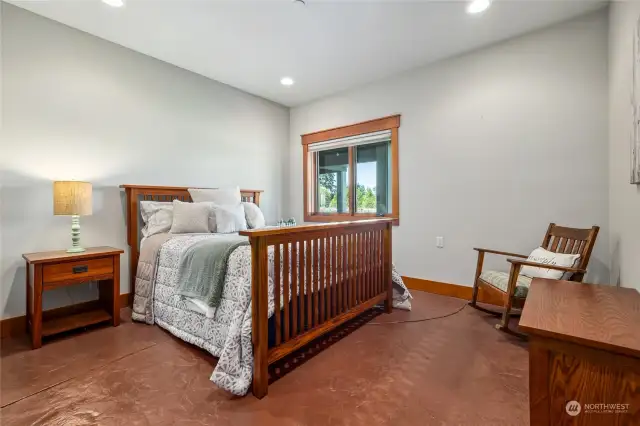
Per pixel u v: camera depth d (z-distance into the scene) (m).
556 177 2.61
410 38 2.79
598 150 2.42
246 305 1.65
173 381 1.68
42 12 2.41
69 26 2.60
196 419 1.38
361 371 1.78
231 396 1.54
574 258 2.12
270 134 4.48
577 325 0.81
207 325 1.97
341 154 4.32
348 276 2.32
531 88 2.71
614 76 2.20
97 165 2.79
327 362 1.89
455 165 3.18
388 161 3.82
